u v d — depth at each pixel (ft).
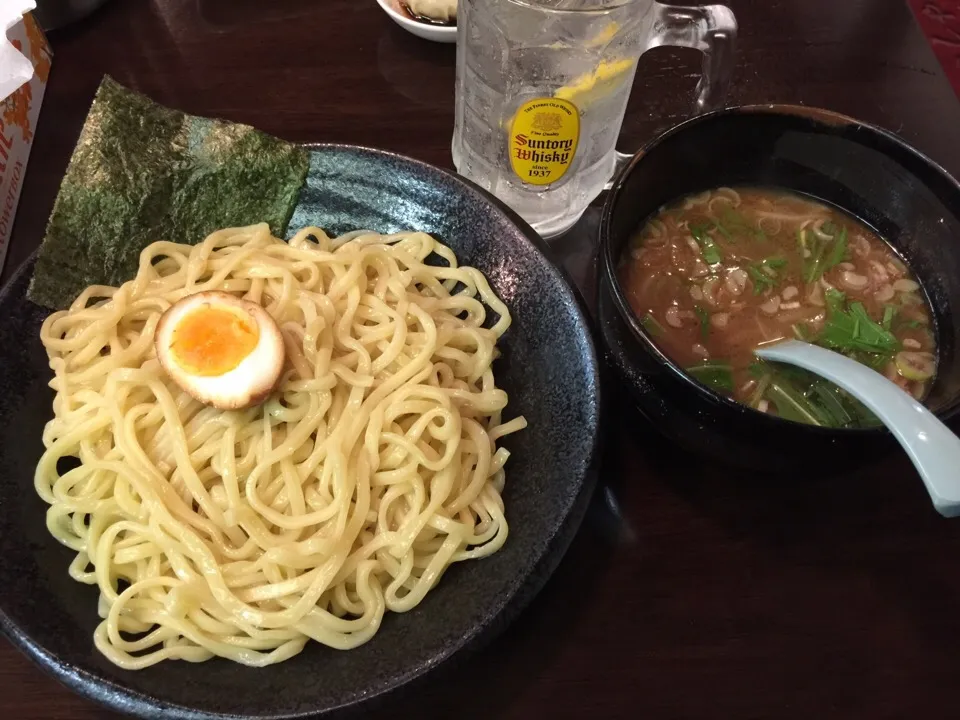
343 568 1.10
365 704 0.89
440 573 1.09
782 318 1.14
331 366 1.20
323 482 1.14
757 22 1.72
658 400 1.03
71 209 1.25
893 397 0.92
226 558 1.11
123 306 1.23
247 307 1.16
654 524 1.12
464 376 1.27
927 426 0.89
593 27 1.16
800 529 1.12
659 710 1.00
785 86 1.61
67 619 1.02
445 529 1.10
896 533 1.12
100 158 1.28
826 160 1.19
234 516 1.11
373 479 1.16
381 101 1.59
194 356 1.14
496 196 1.38
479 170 1.39
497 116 1.27
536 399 1.19
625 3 1.13
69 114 1.52
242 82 1.60
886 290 1.16
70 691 0.95
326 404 1.17
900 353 1.10
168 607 1.06
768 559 1.10
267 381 1.13
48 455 1.12
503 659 1.02
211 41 1.65
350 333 1.26
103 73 1.59
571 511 1.01
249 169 1.33
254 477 1.13
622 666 1.02
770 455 0.99
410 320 1.30
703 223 1.22
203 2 1.72
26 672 0.99
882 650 1.04
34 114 1.49
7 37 1.42
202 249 1.29
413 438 1.17
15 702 0.98
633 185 1.13
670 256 1.19
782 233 1.21
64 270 1.23
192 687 0.95
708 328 1.13
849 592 1.08
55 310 1.23
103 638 1.01
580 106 1.21
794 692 1.01
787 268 1.18
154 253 1.29
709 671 1.02
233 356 1.14
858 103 1.59
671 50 1.69
